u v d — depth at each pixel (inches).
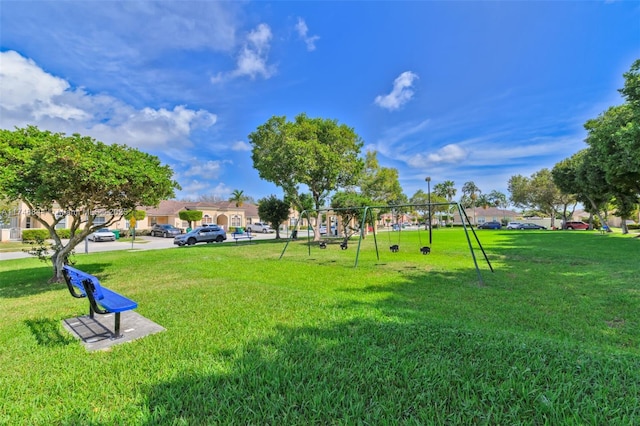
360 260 439.5
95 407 85.7
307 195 964.0
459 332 135.3
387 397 85.2
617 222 1782.7
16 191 236.4
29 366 112.7
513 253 495.8
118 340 136.8
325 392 88.2
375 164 1187.3
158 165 309.9
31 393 94.3
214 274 327.9
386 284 266.7
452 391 87.3
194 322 159.9
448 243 721.0
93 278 141.7
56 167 231.6
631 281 262.4
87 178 236.7
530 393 84.7
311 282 279.9
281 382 94.9
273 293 228.1
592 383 90.2
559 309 186.9
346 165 783.1
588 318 169.6
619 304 195.2
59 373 106.8
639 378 92.5
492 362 104.9
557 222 2028.8
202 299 211.5
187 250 625.9
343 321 155.5
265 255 520.7
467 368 100.5
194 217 1604.3
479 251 533.0
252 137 826.8
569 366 101.0
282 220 1011.3
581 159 935.7
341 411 79.3
